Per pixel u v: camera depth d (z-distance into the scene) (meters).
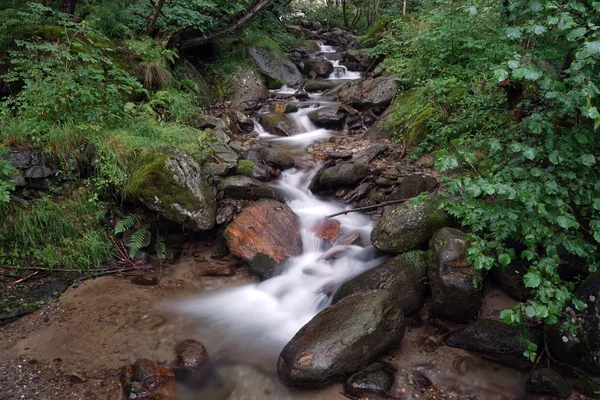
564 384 3.45
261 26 14.52
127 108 6.45
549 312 3.22
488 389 3.59
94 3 8.39
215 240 5.82
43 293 4.74
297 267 5.44
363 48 14.87
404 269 4.61
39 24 6.70
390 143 7.96
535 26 2.91
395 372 3.78
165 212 5.34
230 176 6.48
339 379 3.70
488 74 7.05
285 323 4.62
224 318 4.64
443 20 8.37
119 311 4.61
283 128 9.21
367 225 5.94
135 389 3.43
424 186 5.98
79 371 3.73
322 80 12.87
